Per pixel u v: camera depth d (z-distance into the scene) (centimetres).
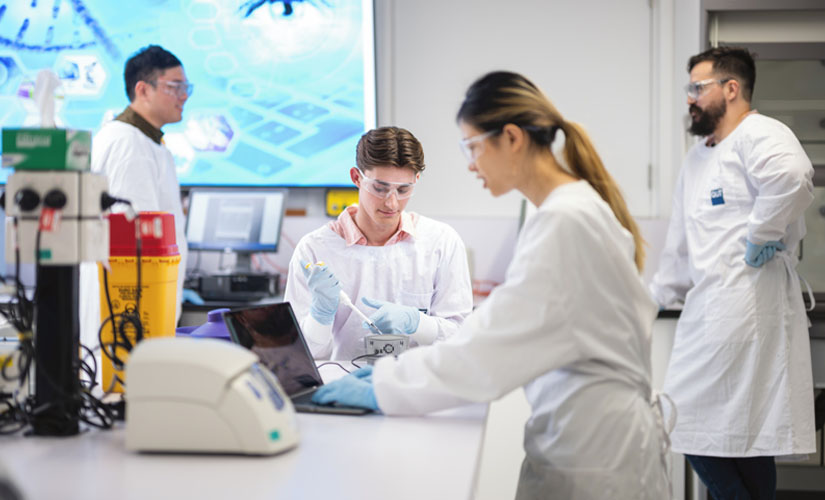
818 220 343
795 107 344
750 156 274
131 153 274
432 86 384
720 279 282
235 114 375
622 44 377
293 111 374
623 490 141
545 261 133
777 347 278
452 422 139
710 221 287
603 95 378
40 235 128
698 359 286
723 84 288
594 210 138
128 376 116
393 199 203
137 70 281
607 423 141
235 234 356
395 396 140
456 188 385
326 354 207
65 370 131
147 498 97
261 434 115
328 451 120
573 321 134
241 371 118
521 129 144
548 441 148
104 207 138
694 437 285
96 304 260
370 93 371
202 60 372
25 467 110
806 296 337
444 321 212
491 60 381
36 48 372
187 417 115
